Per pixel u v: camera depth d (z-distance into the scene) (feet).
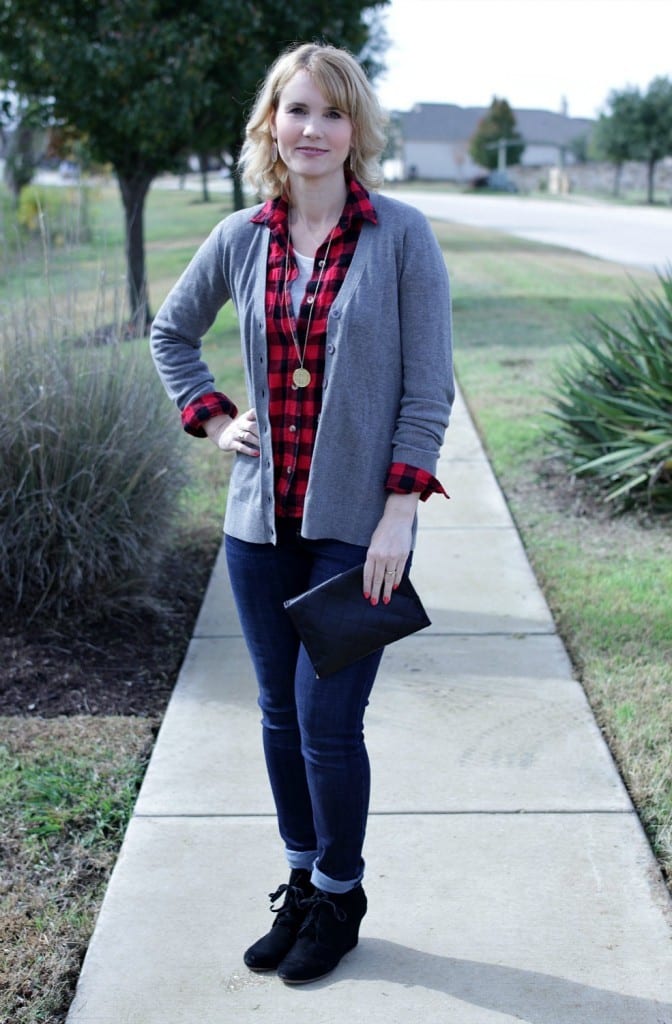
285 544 7.70
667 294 21.26
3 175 57.88
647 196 180.34
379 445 7.39
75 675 13.30
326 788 7.71
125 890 9.35
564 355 32.01
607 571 16.47
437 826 10.13
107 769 11.18
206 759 11.43
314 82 7.16
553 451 22.30
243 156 7.89
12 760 11.28
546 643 14.08
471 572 16.63
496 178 210.59
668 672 12.98
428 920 8.90
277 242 7.51
